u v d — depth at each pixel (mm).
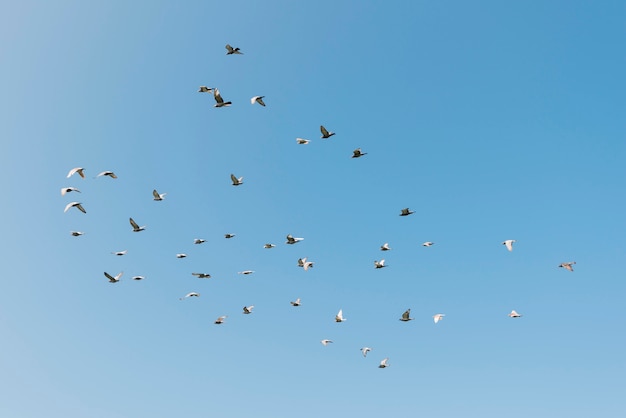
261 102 69938
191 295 86688
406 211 75938
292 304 87062
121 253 74125
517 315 75562
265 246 84188
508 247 70500
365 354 79125
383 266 82250
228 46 66875
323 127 70750
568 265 72000
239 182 77875
